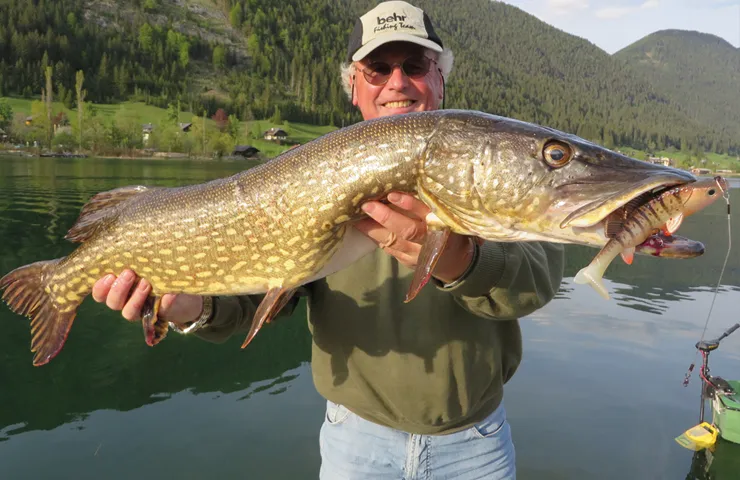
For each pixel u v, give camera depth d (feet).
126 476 3.97
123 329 7.28
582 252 14.88
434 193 2.03
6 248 11.82
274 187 2.23
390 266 2.36
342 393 2.42
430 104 3.07
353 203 2.10
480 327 2.33
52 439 4.49
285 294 2.36
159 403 5.17
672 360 6.53
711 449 4.53
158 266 2.46
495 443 2.45
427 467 2.37
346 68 3.46
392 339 2.29
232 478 3.96
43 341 2.68
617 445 4.55
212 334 2.64
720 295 10.27
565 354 6.58
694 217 25.23
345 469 2.46
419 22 2.94
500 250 2.10
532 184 1.92
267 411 5.01
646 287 10.85
